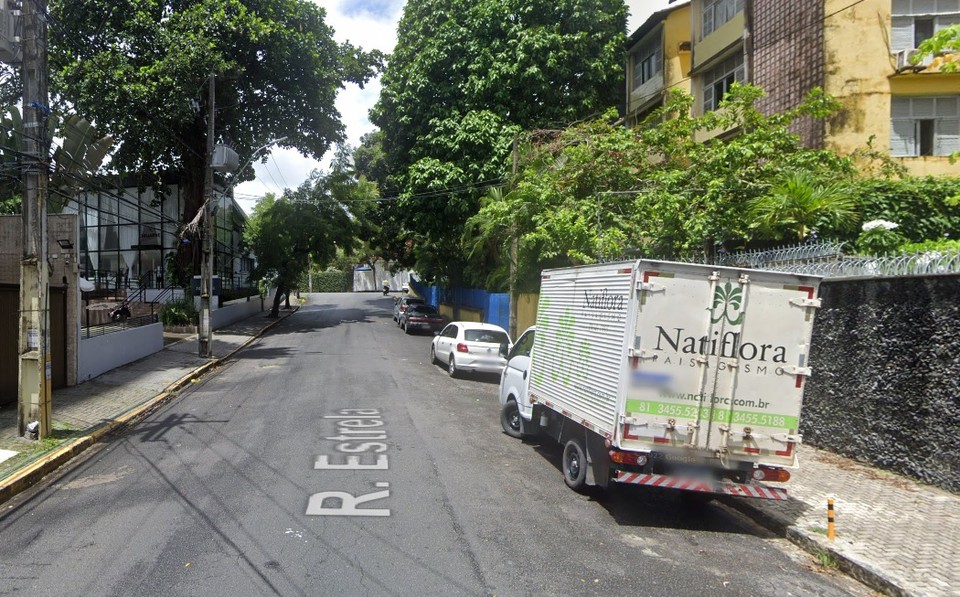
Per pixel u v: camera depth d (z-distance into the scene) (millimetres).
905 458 8211
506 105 25219
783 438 6691
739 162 14008
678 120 16234
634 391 6516
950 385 7578
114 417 11461
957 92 15969
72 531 6176
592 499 7559
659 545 6254
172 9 26953
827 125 16297
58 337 14219
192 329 28266
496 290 27141
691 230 13781
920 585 5242
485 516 6766
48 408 9789
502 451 9586
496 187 23562
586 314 7590
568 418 8008
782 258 10875
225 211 39281
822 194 11836
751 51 18828
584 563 5684
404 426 11023
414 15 27797
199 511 6707
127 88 23562
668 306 6539
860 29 16266
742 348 6637
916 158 16000
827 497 7512
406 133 27484
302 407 12648
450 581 5184
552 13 25266
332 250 39500
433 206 25906
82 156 14711
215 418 11656
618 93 26672
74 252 14586
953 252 8234
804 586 5445
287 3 28578
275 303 39500
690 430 6566
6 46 9516
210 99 21453
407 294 66812
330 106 30875
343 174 39406
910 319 8148
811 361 9969
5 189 20344
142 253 35531
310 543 5871
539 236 16406
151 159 28344
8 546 5809
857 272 9148
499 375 18047
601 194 16219
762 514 7016
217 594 4852
